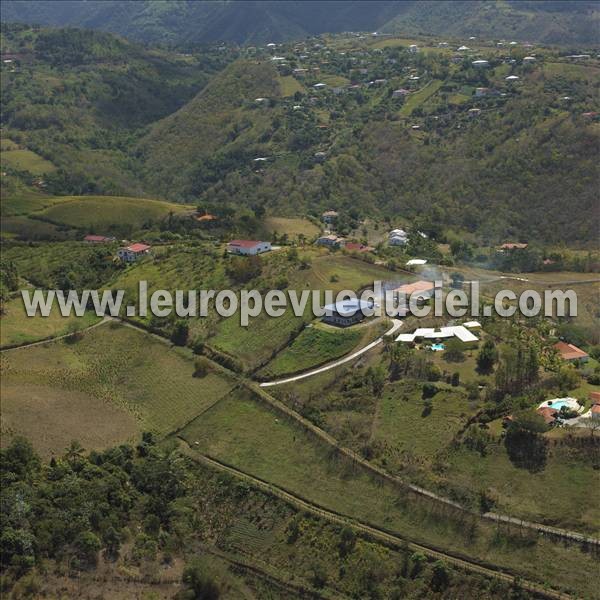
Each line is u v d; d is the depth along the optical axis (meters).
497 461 89.44
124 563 83.88
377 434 99.50
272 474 99.69
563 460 87.19
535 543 80.38
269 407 112.06
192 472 103.00
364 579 82.31
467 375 106.38
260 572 86.06
